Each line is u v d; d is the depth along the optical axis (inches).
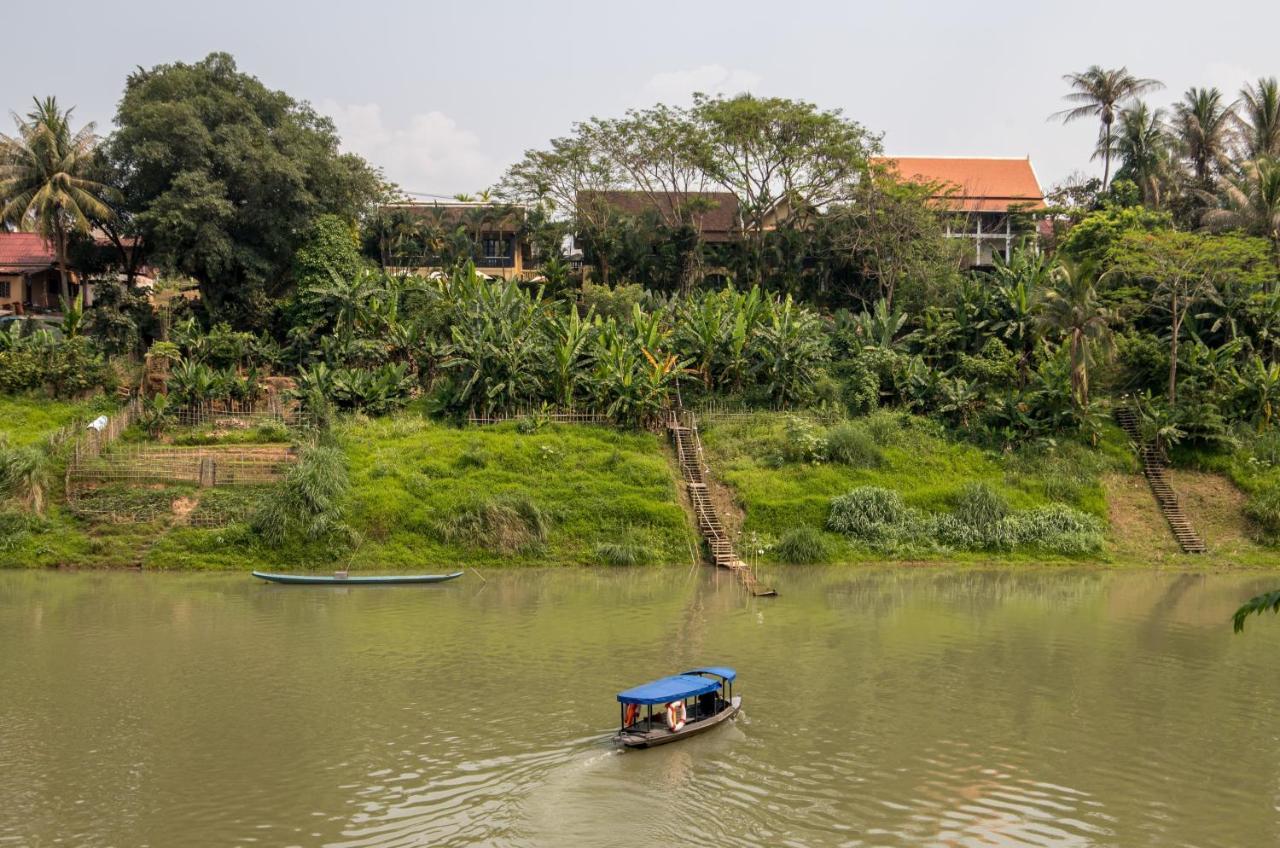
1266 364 2117.4
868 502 1688.0
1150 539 1712.6
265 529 1514.5
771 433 1900.8
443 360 2001.7
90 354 1921.8
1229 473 1852.9
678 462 1835.6
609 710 848.3
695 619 1203.9
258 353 2028.8
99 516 1541.6
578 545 1600.6
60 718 830.5
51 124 2127.2
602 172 2487.7
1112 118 2672.2
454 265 2349.9
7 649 1037.8
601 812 644.1
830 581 1473.9
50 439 1656.0
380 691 900.6
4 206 2098.9
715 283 2637.8
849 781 705.0
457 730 798.5
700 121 2448.3
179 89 2133.4
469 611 1238.3
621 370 1889.8
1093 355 1941.4
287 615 1205.1
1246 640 1127.0
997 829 634.8
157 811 652.1
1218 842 624.7
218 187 2074.3
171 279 2016.5
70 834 619.8
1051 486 1782.7
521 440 1793.8
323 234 2133.4
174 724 815.7
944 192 2608.3
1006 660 1032.2
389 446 1759.4
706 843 604.7
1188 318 2151.8
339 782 695.7
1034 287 2108.8
